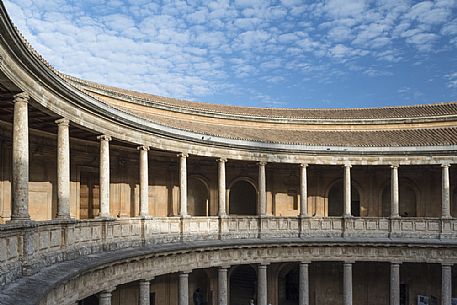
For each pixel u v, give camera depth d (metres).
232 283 43.34
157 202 35.62
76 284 19.89
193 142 32.06
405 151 36.19
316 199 41.00
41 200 26.70
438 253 35.28
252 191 43.62
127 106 35.28
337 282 41.00
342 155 37.03
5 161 23.75
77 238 21.28
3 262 14.12
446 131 39.31
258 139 36.69
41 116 21.22
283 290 42.00
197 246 30.09
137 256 24.88
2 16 12.95
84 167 30.34
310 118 43.34
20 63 15.73
